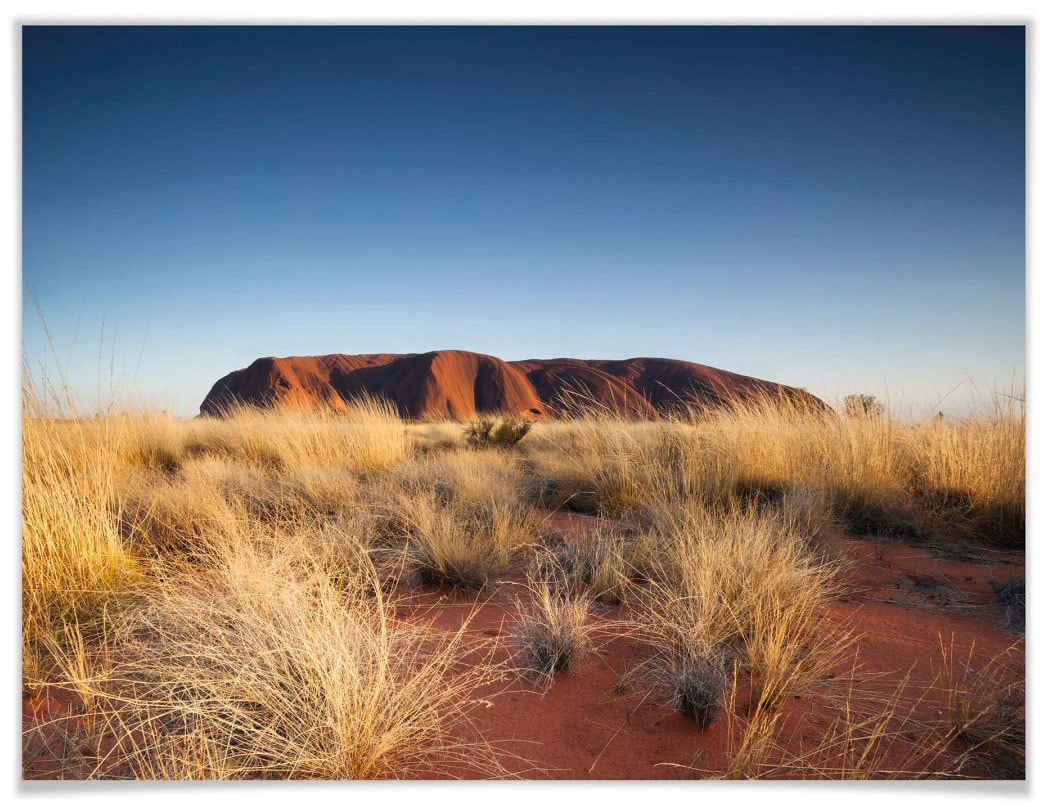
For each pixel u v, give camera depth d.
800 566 3.75
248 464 7.79
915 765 2.04
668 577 3.56
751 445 6.29
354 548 3.92
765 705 2.37
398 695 2.15
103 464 4.79
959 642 3.01
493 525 4.65
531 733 2.21
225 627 2.63
